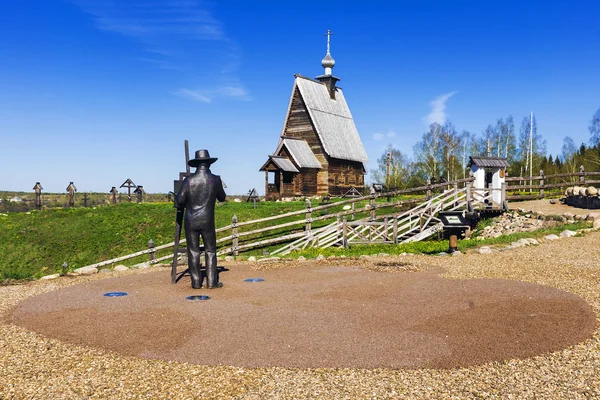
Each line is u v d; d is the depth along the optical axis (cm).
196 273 1188
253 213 2736
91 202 4056
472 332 796
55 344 771
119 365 683
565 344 729
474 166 2523
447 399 567
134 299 1068
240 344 758
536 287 1084
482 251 1617
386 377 631
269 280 1277
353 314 917
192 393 593
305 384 612
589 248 1549
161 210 2689
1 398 581
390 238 2316
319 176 4472
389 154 5944
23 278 1448
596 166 6762
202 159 1191
